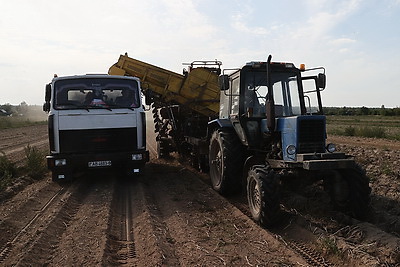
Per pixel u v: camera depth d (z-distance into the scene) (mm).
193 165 10781
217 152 8141
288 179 5996
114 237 5230
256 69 6902
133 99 8898
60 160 8305
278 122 6094
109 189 8109
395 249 4332
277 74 6965
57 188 8266
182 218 6016
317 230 5086
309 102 6863
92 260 4309
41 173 9883
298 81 7027
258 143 6762
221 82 6906
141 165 8898
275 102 6844
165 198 7457
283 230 5418
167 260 4305
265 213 5355
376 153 12422
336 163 5180
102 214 6125
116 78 8875
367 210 5730
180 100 11102
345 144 16125
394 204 6387
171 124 12062
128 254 4645
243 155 7250
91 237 5078
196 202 7047
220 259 4355
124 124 8688
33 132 27312
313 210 6148
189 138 10984
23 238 5070
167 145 12859
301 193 7324
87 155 8391
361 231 5004
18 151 15016
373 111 63500
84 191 8148
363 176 5715
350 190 5738
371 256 4168
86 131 8477
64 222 5875
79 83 8664
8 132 27141
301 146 5637
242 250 4656
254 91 6898
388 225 5391
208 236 5160
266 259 4355
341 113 67125
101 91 8742
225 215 6199
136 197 7477
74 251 4594
